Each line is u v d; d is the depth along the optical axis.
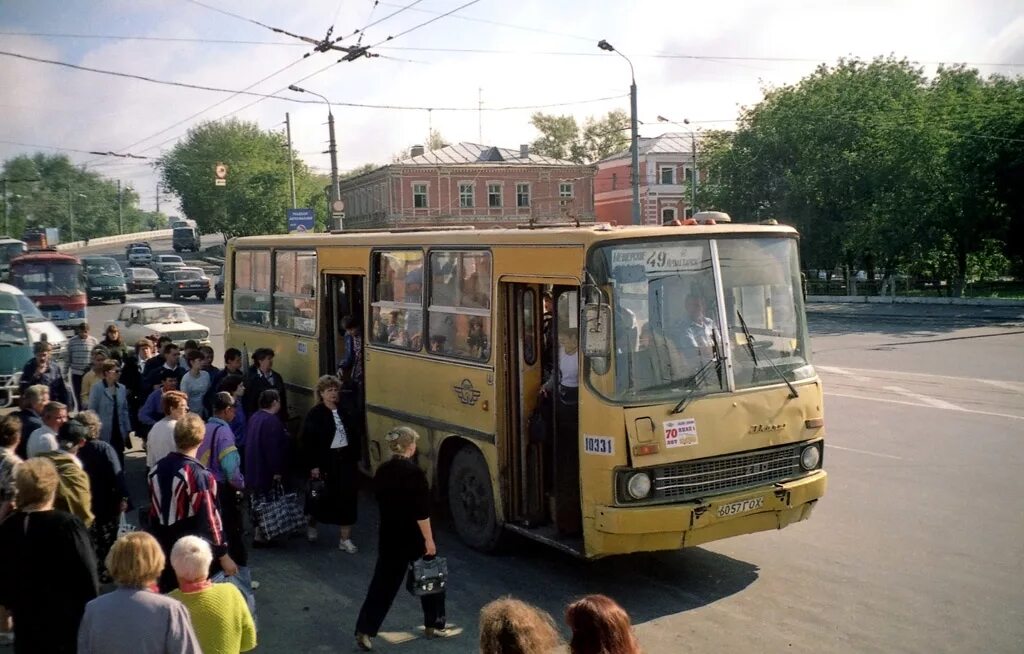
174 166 83.31
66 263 33.94
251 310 13.34
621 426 6.72
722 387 7.08
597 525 6.83
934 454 11.48
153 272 54.47
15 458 6.55
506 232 7.89
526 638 3.17
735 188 46.03
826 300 41.81
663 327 7.01
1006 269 48.19
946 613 6.59
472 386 8.34
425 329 9.09
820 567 7.68
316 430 8.51
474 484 8.49
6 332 16.75
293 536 9.24
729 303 7.28
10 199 106.94
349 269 10.62
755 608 6.86
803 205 43.28
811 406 7.50
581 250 7.02
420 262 9.21
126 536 4.15
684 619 6.72
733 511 6.97
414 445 6.48
